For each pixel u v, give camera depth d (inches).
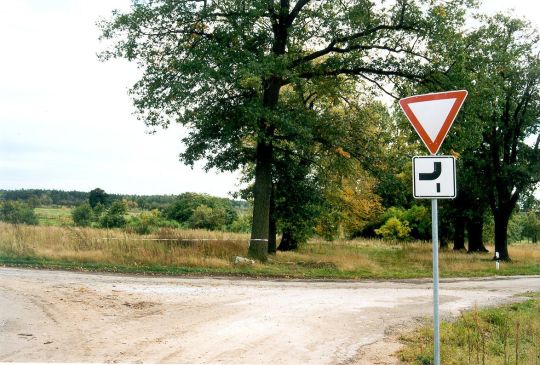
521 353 320.5
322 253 1200.2
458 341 337.7
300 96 966.4
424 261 1162.0
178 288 531.2
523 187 1222.3
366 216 1423.5
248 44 753.0
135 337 321.7
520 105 1222.3
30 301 419.5
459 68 768.9
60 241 801.6
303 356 293.0
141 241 812.0
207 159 877.2
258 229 858.8
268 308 439.5
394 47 823.7
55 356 273.0
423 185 233.9
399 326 390.0
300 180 1061.8
